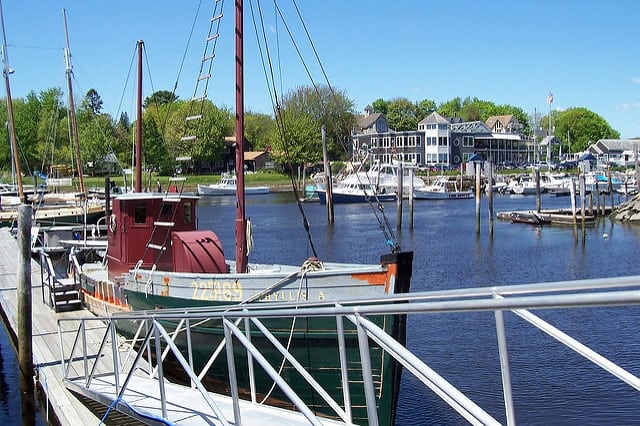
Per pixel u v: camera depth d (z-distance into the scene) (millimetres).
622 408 14062
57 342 16812
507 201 81688
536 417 13773
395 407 11844
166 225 17250
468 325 20703
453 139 130750
